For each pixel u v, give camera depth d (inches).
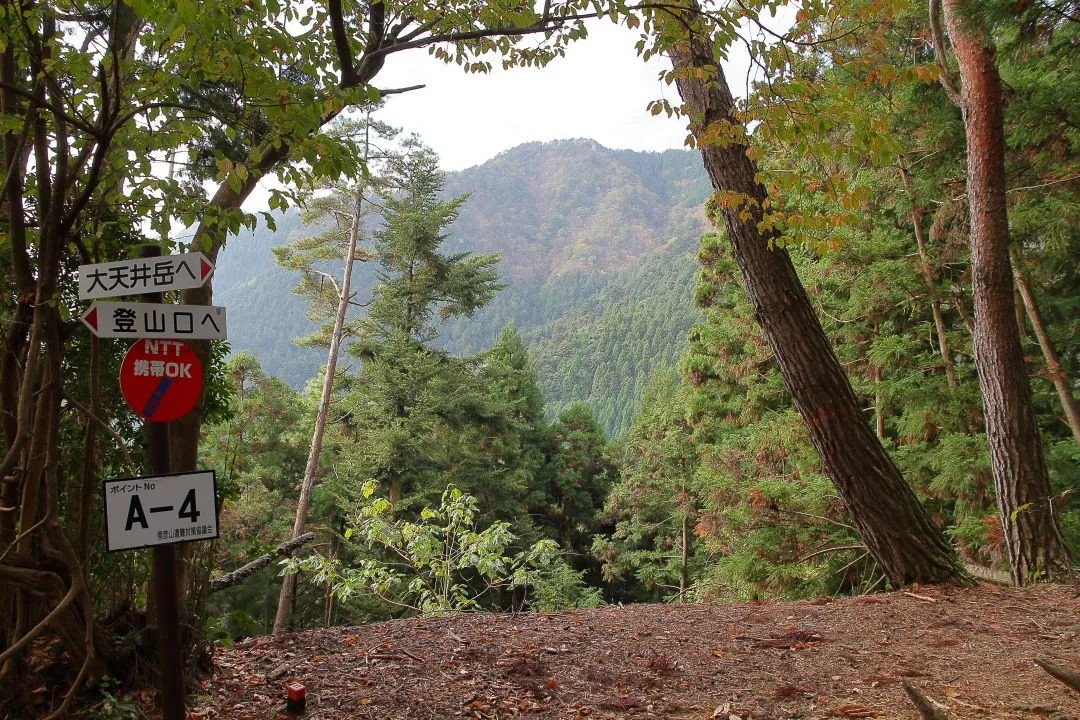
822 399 241.6
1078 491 373.7
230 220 137.2
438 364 978.7
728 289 765.9
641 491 933.2
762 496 366.9
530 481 1283.2
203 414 197.2
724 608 228.2
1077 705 130.0
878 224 468.8
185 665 147.3
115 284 111.8
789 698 143.4
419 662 169.8
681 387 1008.2
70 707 129.5
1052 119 275.1
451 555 315.3
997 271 255.8
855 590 387.2
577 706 143.1
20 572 123.9
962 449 354.0
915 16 325.7
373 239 984.9
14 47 126.3
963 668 155.8
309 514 1016.2
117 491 104.4
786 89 161.6
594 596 753.0
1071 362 469.1
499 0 180.4
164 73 125.1
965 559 367.2
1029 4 210.2
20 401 123.6
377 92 138.4
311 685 154.2
